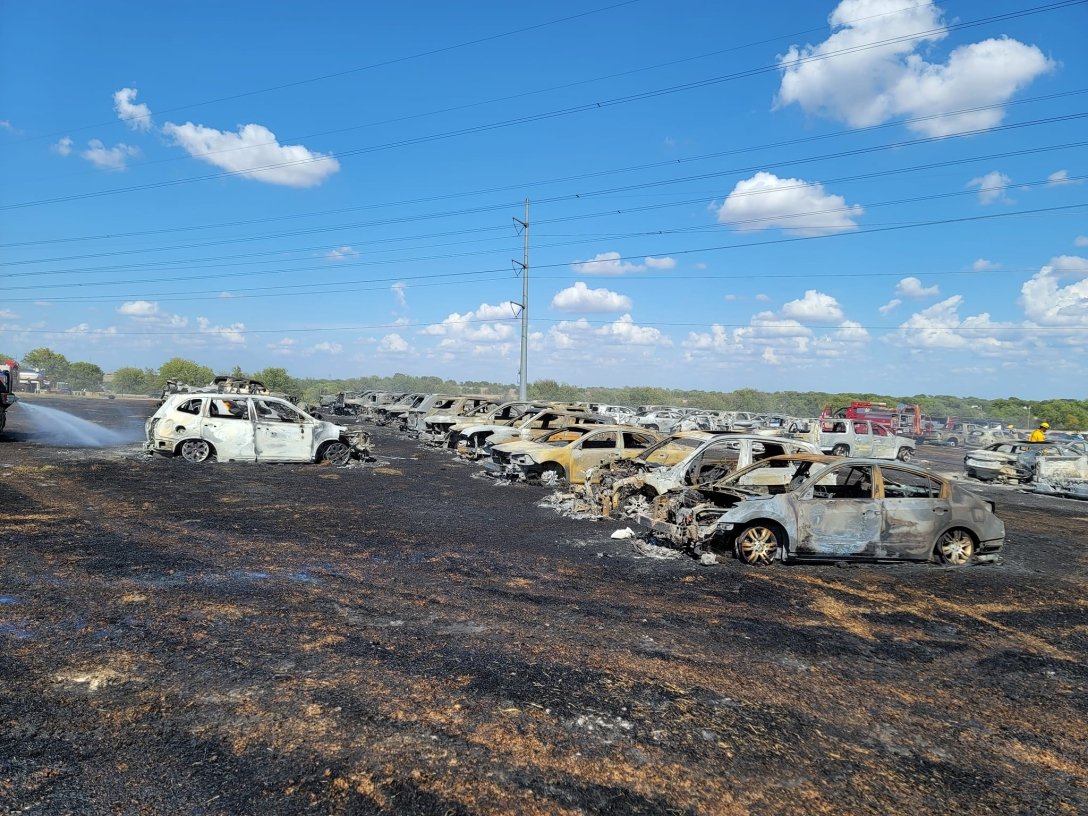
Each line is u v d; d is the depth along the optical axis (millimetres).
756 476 10578
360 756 3518
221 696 4113
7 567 6555
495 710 4109
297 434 16141
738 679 4840
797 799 3346
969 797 3449
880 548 8766
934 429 48312
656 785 3396
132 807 3014
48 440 18672
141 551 7473
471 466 18062
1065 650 5859
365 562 7621
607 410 44156
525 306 44344
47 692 4055
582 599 6645
